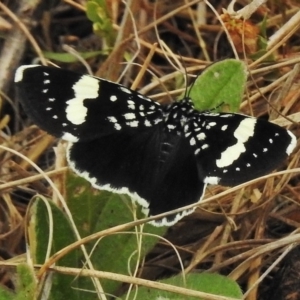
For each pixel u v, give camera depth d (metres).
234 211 0.50
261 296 0.50
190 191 0.47
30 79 0.47
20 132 0.52
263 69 0.52
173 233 0.51
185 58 0.54
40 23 0.55
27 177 0.51
